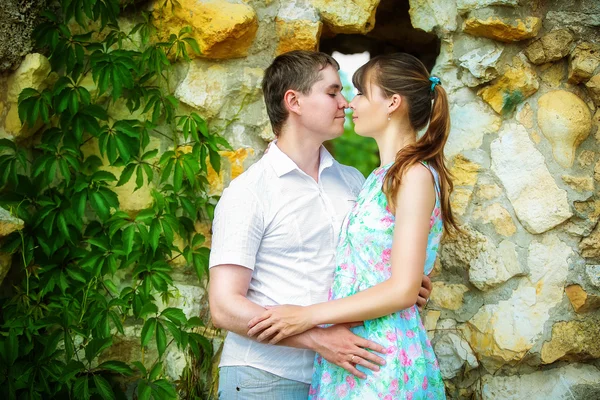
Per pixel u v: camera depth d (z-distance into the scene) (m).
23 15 2.72
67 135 2.79
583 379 2.57
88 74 2.88
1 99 2.78
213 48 2.74
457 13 2.72
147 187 2.85
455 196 2.70
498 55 2.66
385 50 3.56
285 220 2.02
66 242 2.81
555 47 2.63
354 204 2.14
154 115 2.77
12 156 2.70
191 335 2.63
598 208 2.59
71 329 2.59
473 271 2.64
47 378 2.65
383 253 1.91
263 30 2.79
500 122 2.71
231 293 1.92
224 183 2.79
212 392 2.69
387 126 2.02
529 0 2.63
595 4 2.64
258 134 2.81
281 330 1.86
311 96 2.08
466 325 2.68
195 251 2.73
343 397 1.92
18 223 2.55
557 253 2.60
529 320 2.59
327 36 3.01
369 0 2.78
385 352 1.87
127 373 2.58
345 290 1.95
